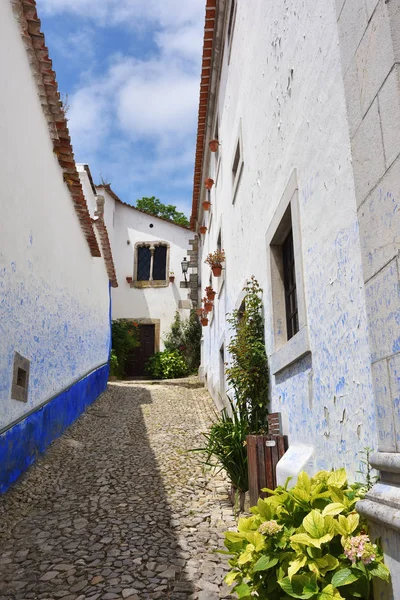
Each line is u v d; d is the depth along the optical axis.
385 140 1.95
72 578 2.93
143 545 3.42
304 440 3.37
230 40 7.63
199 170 12.67
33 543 3.48
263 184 4.96
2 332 4.40
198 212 14.54
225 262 8.35
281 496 2.24
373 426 2.19
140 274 17.73
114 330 15.82
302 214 3.44
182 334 16.59
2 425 4.40
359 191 2.21
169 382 13.59
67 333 7.38
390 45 1.90
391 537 1.68
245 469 4.13
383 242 1.96
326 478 2.32
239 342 5.09
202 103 10.35
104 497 4.49
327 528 1.86
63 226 7.03
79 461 5.71
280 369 4.08
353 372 2.45
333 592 1.73
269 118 4.68
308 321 3.27
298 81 3.59
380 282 1.98
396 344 1.83
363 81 2.18
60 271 6.84
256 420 4.63
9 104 4.56
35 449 5.41
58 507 4.24
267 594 2.07
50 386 6.27
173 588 2.79
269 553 2.05
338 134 2.68
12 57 4.65
